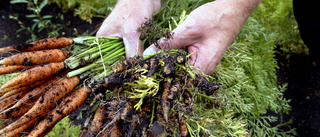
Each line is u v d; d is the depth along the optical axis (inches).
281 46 51.4
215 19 29.5
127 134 26.9
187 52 31.9
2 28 52.6
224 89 32.7
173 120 26.5
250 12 31.9
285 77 48.2
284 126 43.6
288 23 47.8
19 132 24.7
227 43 30.9
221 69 32.7
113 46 31.4
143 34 29.4
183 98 27.5
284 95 46.3
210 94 27.6
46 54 26.6
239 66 34.9
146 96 26.6
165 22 35.4
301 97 46.2
